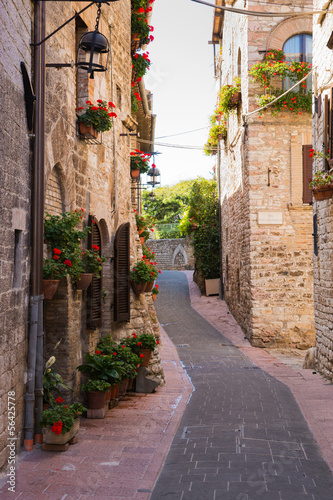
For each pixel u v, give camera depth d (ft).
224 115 70.49
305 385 33.32
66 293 23.09
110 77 33.06
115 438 21.13
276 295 54.39
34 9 19.58
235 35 63.57
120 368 26.07
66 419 19.16
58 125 22.70
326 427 22.98
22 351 18.67
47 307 23.18
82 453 19.02
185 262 127.65
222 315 71.05
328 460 18.57
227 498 14.88
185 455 19.15
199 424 23.59
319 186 30.27
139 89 49.24
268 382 34.94
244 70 56.85
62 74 23.43
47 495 15.11
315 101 37.60
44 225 21.53
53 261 21.34
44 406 20.79
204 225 89.76
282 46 55.01
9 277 17.03
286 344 53.93
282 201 54.80
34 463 17.76
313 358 39.47
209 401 28.68
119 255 32.83
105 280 31.73
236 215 65.46
